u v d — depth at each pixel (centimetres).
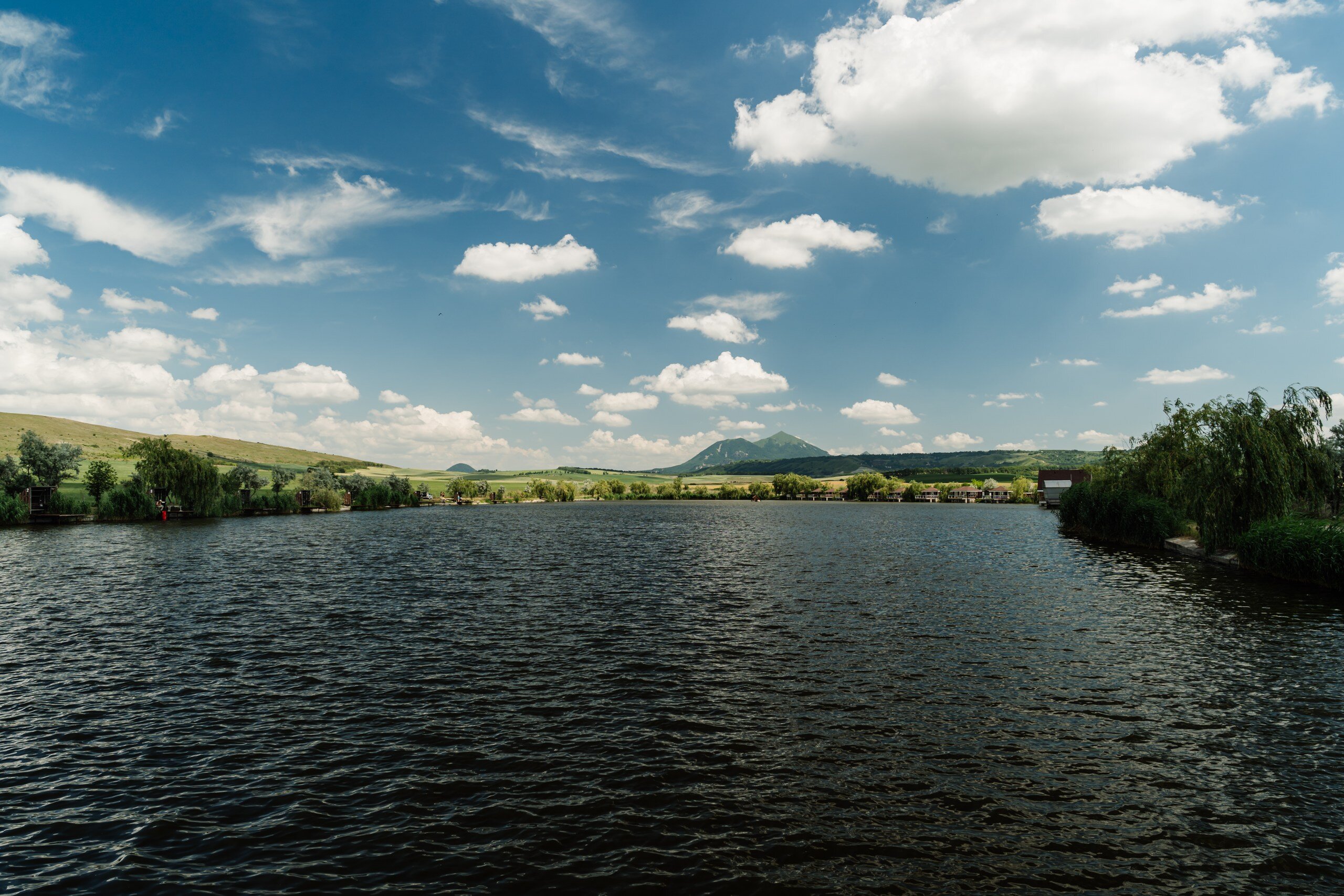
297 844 1241
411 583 4553
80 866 1170
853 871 1152
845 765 1573
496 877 1132
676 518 15300
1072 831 1284
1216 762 1585
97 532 9069
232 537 8344
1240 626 3011
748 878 1129
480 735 1764
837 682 2219
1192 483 5109
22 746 1691
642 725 1836
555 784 1478
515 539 8750
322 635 2941
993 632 2948
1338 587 3788
